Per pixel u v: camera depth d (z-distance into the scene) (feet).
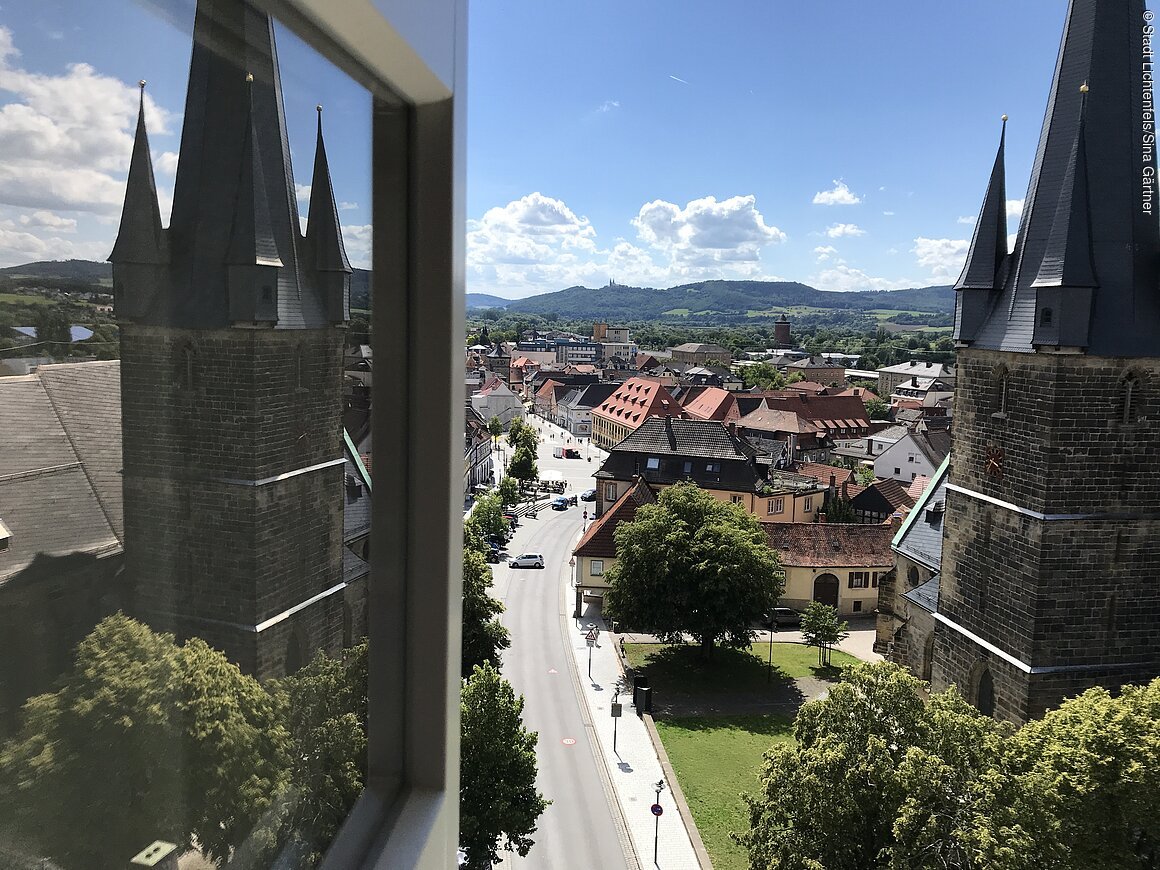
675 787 106.32
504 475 352.69
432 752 11.05
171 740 5.95
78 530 5.06
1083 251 84.53
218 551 6.54
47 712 4.76
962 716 66.80
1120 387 84.74
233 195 6.64
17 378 4.62
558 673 147.64
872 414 519.60
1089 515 85.87
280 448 7.50
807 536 188.44
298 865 7.93
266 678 7.32
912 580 129.59
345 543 8.98
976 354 94.79
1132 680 88.12
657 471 234.79
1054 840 57.36
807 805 65.31
